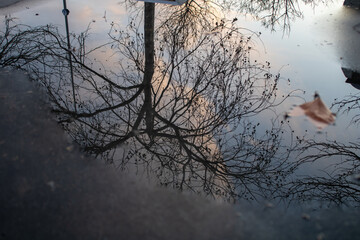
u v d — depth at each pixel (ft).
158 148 10.67
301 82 15.02
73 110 11.47
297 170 10.55
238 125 12.23
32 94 11.55
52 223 7.07
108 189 8.14
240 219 7.80
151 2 22.06
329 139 11.60
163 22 20.11
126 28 18.88
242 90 14.15
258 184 9.74
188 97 13.60
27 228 6.92
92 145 9.86
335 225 7.96
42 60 14.21
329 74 15.90
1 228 6.88
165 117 12.34
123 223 7.24
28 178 8.10
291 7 24.93
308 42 19.36
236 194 9.04
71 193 7.86
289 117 12.52
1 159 8.52
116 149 10.04
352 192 9.80
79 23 18.69
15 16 18.34
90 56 15.46
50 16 18.97
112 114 11.93
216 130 11.98
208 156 10.78
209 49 17.47
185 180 9.29
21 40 15.62
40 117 10.44
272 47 18.39
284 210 8.43
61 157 8.96
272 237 7.34
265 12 23.68
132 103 12.81
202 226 7.43
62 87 12.66
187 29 19.69
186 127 11.95
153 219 7.44
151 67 15.35
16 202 7.45
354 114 12.87
